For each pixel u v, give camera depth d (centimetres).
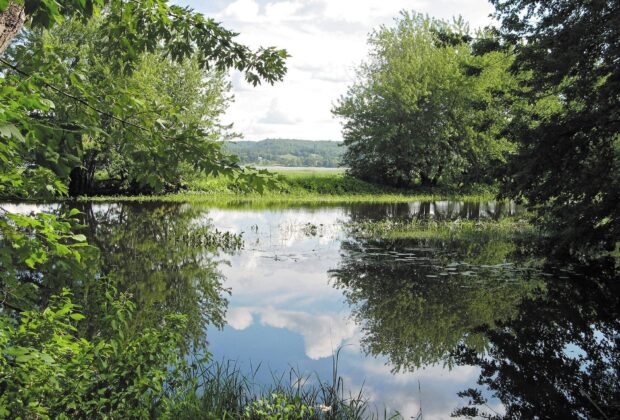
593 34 1109
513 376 565
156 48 467
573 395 520
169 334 372
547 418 472
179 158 344
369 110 3862
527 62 1295
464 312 803
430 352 636
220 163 340
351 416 443
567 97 1142
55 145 288
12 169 312
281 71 475
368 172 3900
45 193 325
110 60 439
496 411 475
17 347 264
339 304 840
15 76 298
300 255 1255
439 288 948
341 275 1048
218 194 3228
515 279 1018
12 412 270
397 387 528
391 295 899
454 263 1173
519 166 1230
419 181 3962
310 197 3319
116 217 1858
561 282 992
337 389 512
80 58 1525
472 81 3444
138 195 2919
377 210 2506
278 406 410
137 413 336
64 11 351
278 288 934
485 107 1545
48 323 322
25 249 282
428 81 3644
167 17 408
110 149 2466
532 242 1475
